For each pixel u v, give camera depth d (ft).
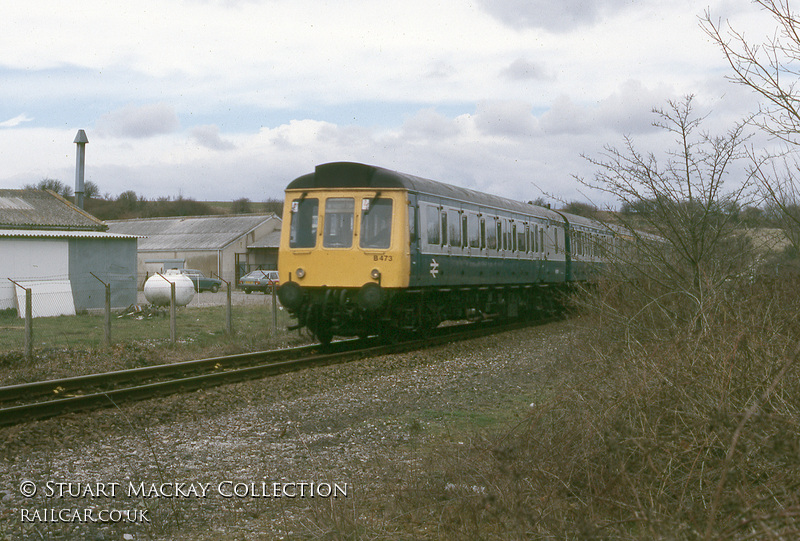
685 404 16.88
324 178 50.93
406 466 21.27
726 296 23.21
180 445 25.22
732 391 16.40
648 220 28.76
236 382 38.11
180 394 34.50
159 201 385.50
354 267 49.47
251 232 211.82
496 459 17.10
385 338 55.88
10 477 21.31
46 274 102.12
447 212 56.24
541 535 13.87
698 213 27.37
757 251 28.86
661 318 26.61
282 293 51.06
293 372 40.96
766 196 26.00
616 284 30.30
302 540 16.20
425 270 52.26
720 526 13.25
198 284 166.81
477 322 73.56
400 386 36.96
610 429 16.53
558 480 15.79
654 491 14.84
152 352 49.96
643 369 18.58
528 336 60.23
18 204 132.98
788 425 14.46
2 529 17.06
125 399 32.53
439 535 15.55
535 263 74.79
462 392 35.24
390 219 49.34
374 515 17.29
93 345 52.70
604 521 14.05
